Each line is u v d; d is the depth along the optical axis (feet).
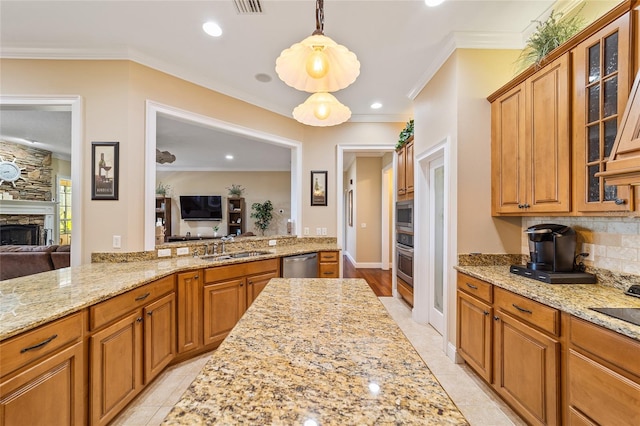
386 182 20.71
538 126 6.13
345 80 5.26
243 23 7.09
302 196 13.41
